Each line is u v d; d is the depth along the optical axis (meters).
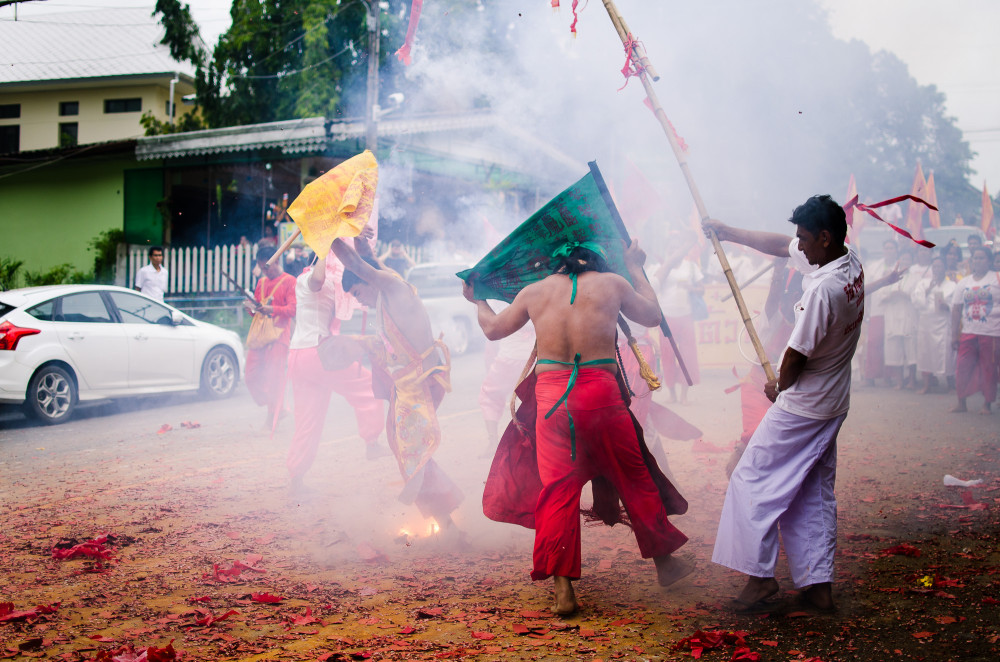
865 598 3.81
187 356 10.68
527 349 7.33
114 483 6.31
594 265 3.95
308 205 4.45
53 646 3.31
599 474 3.92
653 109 4.26
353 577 4.20
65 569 4.31
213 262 17.92
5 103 29.42
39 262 21.06
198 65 23.05
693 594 3.92
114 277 19.00
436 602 3.85
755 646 3.31
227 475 6.57
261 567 4.32
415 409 4.72
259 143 18.05
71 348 9.34
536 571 3.68
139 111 28.59
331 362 5.60
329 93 19.64
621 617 3.64
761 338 5.32
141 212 20.12
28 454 7.49
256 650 3.28
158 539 4.85
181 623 3.56
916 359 11.77
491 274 4.26
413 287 4.89
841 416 3.71
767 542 3.64
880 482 6.11
